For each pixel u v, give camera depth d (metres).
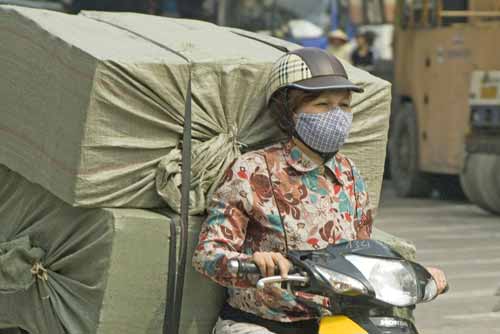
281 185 8.48
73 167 8.99
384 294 7.48
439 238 24.59
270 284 7.90
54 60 9.49
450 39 31.55
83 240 9.29
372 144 9.77
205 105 9.23
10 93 10.25
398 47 35.25
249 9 43.44
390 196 35.06
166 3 45.28
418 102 33.78
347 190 8.69
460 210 30.38
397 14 35.41
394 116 35.34
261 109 9.41
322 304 8.36
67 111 9.19
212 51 9.55
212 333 8.97
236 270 7.81
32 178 9.80
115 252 8.85
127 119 8.99
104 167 8.98
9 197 10.62
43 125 9.62
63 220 9.63
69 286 9.45
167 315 8.98
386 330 7.65
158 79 9.01
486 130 28.80
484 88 29.14
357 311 7.75
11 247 10.09
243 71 9.32
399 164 34.97
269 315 8.47
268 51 9.84
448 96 31.73
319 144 8.41
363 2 43.88
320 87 8.32
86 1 44.78
